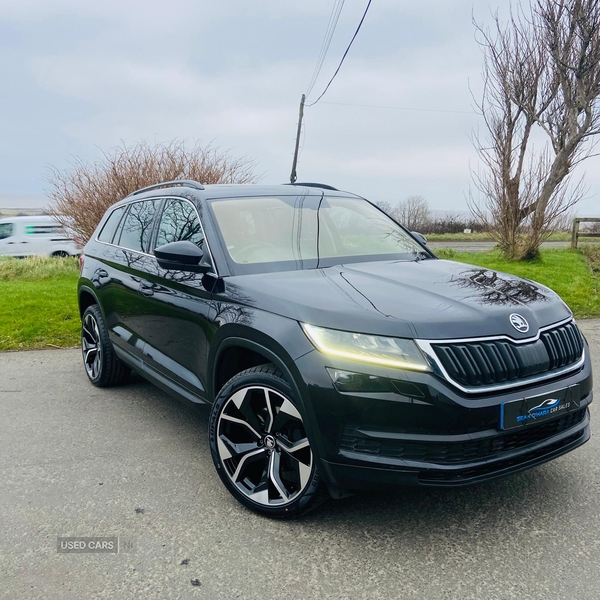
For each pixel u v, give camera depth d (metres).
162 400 4.99
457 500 3.20
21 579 2.56
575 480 3.42
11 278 11.67
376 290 3.02
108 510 3.14
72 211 13.17
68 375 5.75
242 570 2.61
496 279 3.39
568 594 2.42
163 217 4.38
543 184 13.93
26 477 3.54
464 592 2.44
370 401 2.56
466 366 2.58
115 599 2.43
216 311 3.31
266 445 3.02
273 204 4.13
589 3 12.55
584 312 8.80
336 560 2.68
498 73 13.98
